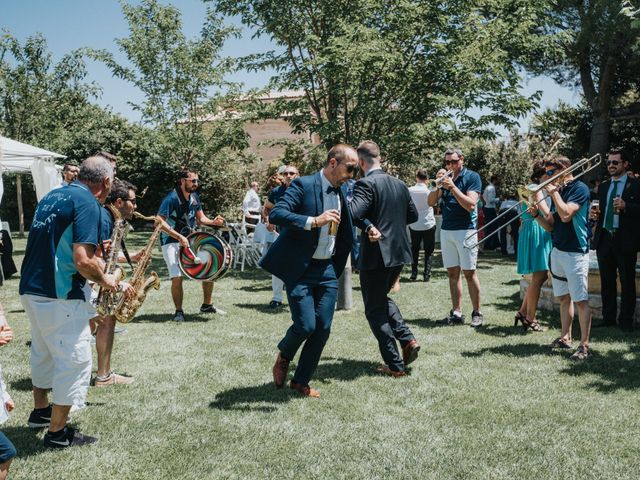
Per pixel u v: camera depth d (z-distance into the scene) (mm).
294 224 4156
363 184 4738
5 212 26797
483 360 5301
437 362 5254
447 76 12734
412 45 12844
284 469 3260
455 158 6621
